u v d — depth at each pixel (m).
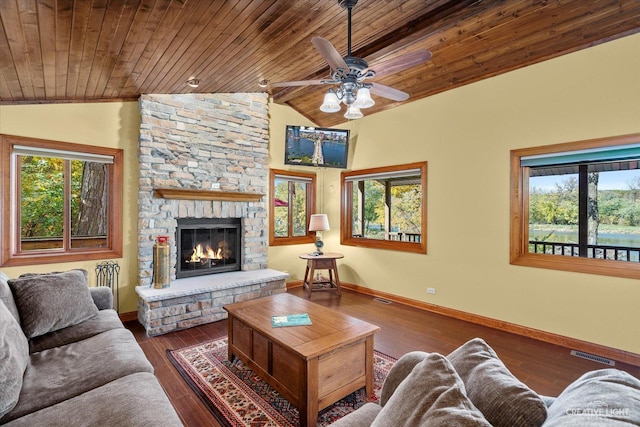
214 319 3.93
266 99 5.08
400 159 4.76
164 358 2.93
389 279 4.90
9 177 3.25
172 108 4.14
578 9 2.78
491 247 3.77
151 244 3.96
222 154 4.59
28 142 3.33
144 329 3.63
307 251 5.84
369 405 1.44
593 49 3.04
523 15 2.94
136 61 2.84
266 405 2.24
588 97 3.08
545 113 3.35
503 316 3.66
